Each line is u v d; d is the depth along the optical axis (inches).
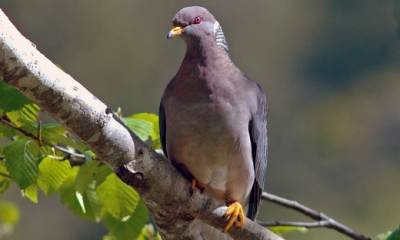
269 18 701.9
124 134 193.0
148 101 645.3
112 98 639.1
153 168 200.5
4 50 170.4
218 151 231.8
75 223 600.1
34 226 589.3
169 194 207.5
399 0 567.5
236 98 230.7
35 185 232.2
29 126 229.5
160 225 220.7
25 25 630.5
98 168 239.9
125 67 649.0
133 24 656.4
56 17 641.6
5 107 224.1
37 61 176.1
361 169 649.0
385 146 660.7
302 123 669.3
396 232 219.1
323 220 291.3
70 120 185.0
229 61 239.8
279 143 663.1
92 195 258.5
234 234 225.6
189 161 235.0
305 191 636.1
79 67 639.1
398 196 641.6
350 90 681.6
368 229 614.5
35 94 178.9
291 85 690.2
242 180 241.1
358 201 636.7
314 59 695.1
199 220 227.6
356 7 690.2
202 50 236.7
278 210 584.4
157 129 266.1
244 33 697.6
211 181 240.7
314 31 701.3
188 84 231.0
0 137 241.0
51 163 234.1
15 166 214.1
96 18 651.5
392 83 676.7
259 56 695.1
